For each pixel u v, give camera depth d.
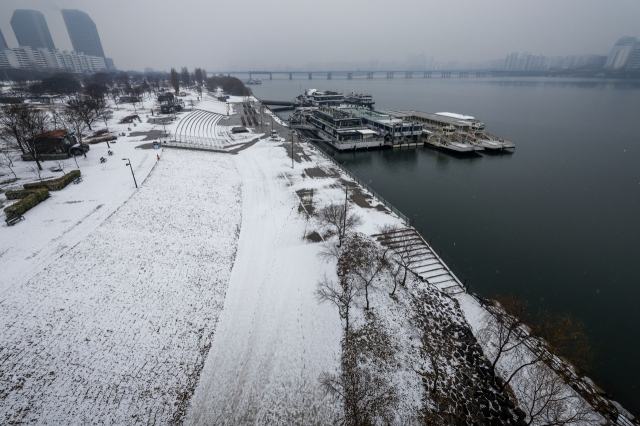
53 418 26.72
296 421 28.38
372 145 125.50
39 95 154.25
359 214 62.25
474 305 44.25
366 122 143.50
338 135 125.81
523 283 51.66
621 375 37.22
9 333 32.75
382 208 65.69
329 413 29.05
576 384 33.91
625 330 43.59
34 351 31.45
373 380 32.06
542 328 41.34
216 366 32.66
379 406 29.66
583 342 41.12
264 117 158.12
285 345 35.25
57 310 36.03
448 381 33.19
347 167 105.38
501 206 77.88
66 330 33.97
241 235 54.72
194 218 57.91
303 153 99.31
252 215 61.16
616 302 48.38
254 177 78.81
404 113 163.62
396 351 35.66
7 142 76.94
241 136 115.94
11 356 30.69
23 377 29.16
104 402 28.41
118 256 45.75
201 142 101.06
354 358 34.28
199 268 45.91
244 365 32.88
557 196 83.94
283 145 106.75
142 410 28.27
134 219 54.75
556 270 55.03
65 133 79.81
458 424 29.38
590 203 79.88
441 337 38.50
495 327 39.19
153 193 64.00
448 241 62.41
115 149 87.19
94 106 112.69
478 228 67.50
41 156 76.12
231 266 47.06
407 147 130.12
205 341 35.25
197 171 77.69
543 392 31.53
